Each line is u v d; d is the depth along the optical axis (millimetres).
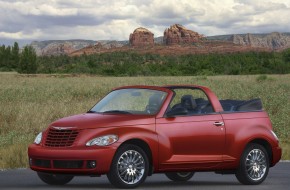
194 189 11227
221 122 11852
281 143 19875
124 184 10656
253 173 12164
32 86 60531
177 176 12719
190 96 11758
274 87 52250
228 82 70500
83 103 30625
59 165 10516
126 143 10695
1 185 11367
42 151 10664
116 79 93938
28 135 19922
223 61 191250
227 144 11898
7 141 18141
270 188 11609
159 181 12734
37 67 194125
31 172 13570
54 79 96312
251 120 12312
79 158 10375
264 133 12383
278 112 29516
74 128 10617
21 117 24172
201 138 11523
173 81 77625
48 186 11242
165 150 11078
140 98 24344
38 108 27234
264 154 12352
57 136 10703
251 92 43031
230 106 12453
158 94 11547
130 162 10695
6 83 74312
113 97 11977
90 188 10859
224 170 11945
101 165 10398
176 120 11305
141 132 10828
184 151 11352
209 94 12016
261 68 162625
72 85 63812
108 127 10648
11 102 33125
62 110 26734
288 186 11930
